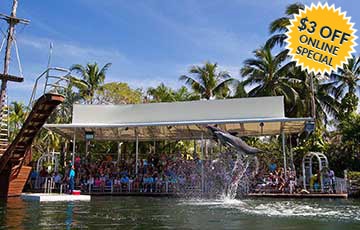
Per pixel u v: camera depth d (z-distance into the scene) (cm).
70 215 1020
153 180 2105
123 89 3656
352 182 2027
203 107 2194
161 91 3534
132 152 3478
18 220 899
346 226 830
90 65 3809
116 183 2122
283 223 877
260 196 1878
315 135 2789
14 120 3350
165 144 3378
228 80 3603
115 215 1036
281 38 3144
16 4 2325
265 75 3222
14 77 2195
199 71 3666
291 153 2477
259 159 2656
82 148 3334
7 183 1673
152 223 873
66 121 3297
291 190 1934
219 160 2161
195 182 2064
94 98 3569
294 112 3178
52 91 1653
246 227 812
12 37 2298
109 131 2603
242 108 2139
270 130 2491
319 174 2036
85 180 2202
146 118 2256
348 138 2569
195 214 1070
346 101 3136
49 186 2081
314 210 1185
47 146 3291
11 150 1628
